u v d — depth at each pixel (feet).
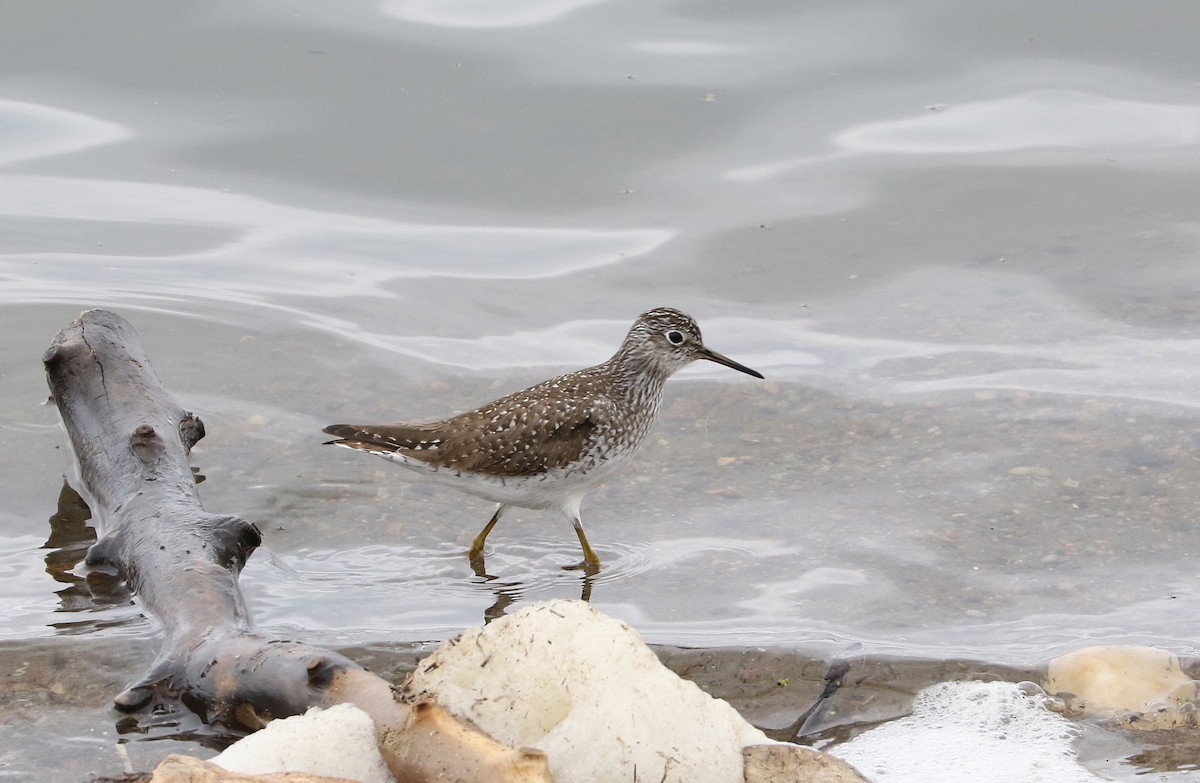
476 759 22.57
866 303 49.37
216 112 61.41
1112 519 35.91
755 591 33.32
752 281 51.26
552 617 24.44
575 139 60.18
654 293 50.62
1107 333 46.24
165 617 30.86
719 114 61.82
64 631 31.04
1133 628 31.04
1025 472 38.37
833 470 39.42
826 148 59.52
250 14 67.51
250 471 39.45
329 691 26.00
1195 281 49.24
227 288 50.47
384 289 50.85
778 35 67.36
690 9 68.74
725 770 23.45
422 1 69.21
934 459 39.52
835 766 23.70
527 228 55.21
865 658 30.12
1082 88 63.00
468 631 24.82
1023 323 47.34
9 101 61.67
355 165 58.65
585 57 65.72
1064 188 56.29
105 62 64.44
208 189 57.21
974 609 32.14
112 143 59.62
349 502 38.55
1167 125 60.13
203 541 33.37
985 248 52.65
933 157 58.70
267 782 21.89
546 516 38.65
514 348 47.19
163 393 39.96
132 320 47.85
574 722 23.21
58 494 38.22
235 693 27.25
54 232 53.57
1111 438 39.88
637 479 39.86
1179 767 26.23
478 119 61.52
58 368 39.60
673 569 34.65
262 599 33.04
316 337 47.42
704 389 44.62
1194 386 42.47
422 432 37.45
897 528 35.96
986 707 28.43
